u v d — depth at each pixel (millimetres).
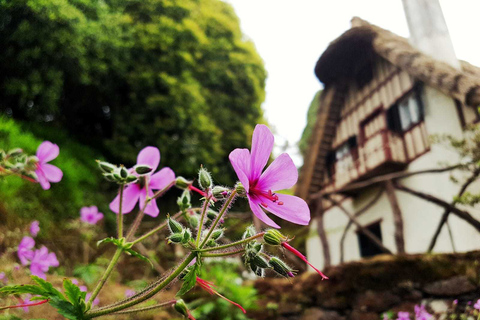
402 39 8086
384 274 4789
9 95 8609
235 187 1115
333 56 9117
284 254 1032
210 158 11469
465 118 6039
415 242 7047
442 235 6285
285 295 5738
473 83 5402
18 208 5340
